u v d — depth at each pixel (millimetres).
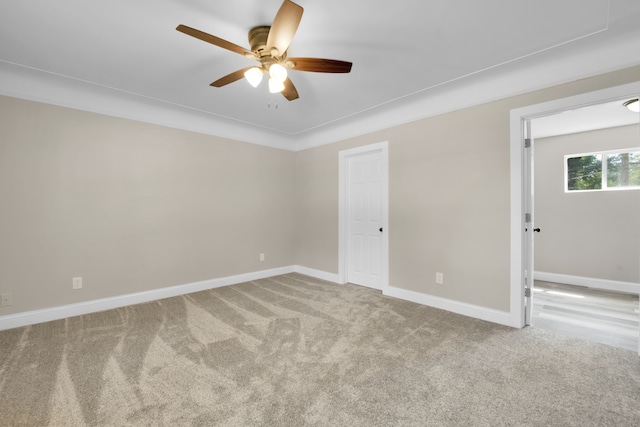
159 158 3539
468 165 2953
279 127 4344
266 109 3584
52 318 2844
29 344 2330
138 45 2215
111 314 3004
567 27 2012
